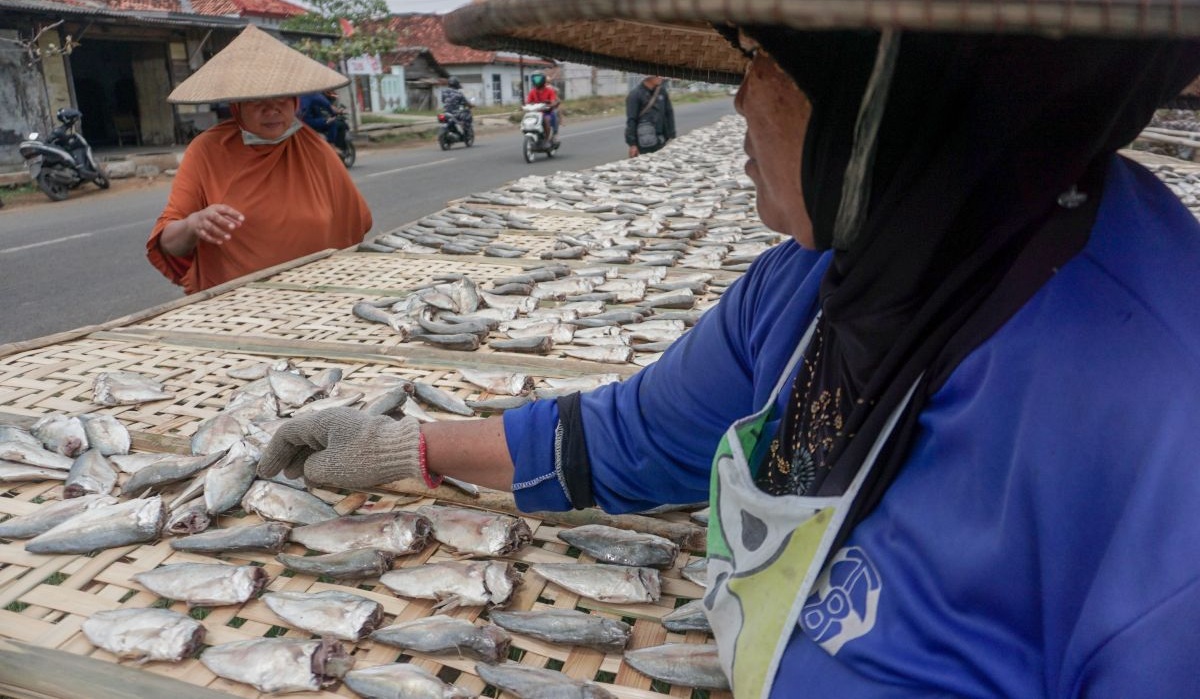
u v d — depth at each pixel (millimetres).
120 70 21531
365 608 1479
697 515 1862
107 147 20859
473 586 1546
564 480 1637
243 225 4086
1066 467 816
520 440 1656
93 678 1333
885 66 803
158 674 1354
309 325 3105
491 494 1923
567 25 1279
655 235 4816
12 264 8586
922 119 896
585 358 2779
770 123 1066
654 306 3461
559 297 3637
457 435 1699
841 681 985
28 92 16109
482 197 6227
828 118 946
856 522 1023
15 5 15453
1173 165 6930
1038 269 865
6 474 1936
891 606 958
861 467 1011
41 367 2602
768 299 1425
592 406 1666
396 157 19797
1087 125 851
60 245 9594
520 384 2463
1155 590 754
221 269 4121
